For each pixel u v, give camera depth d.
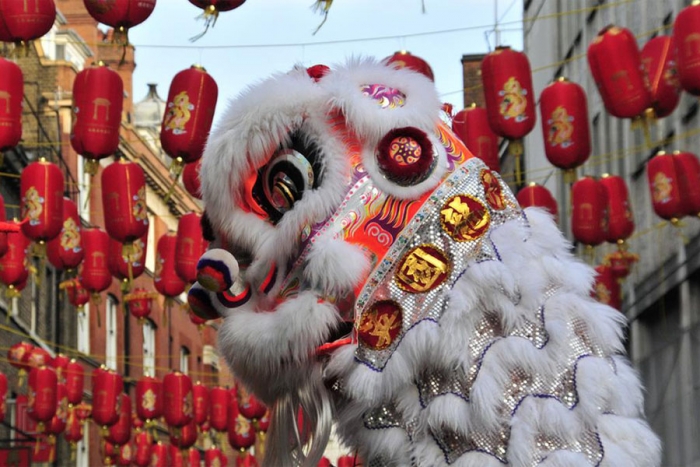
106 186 9.10
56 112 26.19
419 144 2.25
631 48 7.68
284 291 2.31
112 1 6.71
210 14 6.14
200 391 15.56
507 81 7.96
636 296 15.27
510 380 2.10
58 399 15.00
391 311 2.18
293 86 2.31
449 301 2.15
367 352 2.17
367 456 2.19
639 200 15.38
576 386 2.12
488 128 8.12
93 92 7.92
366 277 2.21
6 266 10.07
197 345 39.78
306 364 2.23
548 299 2.19
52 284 27.27
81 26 34.56
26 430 22.52
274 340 2.22
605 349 2.21
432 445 2.11
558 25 19.70
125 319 33.25
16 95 7.83
